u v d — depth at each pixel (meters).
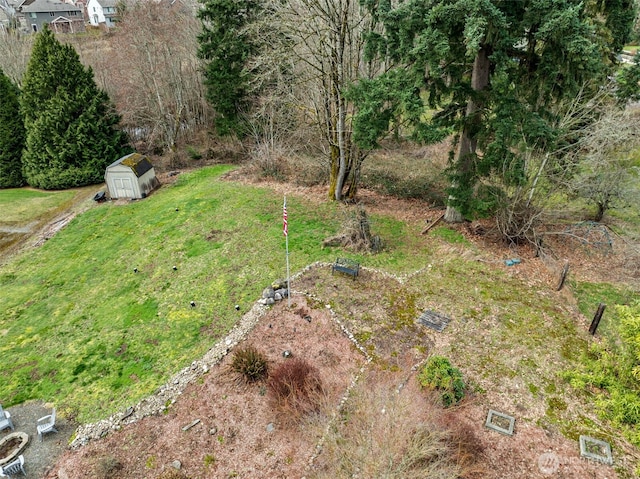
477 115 13.95
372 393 9.16
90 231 19.11
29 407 9.91
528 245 14.67
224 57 24.78
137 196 22.16
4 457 8.66
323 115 18.61
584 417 8.46
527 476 7.40
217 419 8.99
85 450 8.63
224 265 14.52
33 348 11.99
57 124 24.12
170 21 26.53
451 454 7.64
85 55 34.44
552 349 10.14
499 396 8.98
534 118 12.41
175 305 12.91
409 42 12.59
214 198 20.30
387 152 24.78
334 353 10.34
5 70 31.30
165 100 28.41
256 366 9.80
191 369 10.30
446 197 17.81
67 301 14.13
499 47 11.72
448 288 12.50
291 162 22.44
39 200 23.61
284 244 15.39
